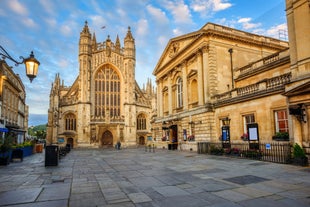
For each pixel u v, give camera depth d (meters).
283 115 16.42
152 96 66.81
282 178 9.32
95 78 58.28
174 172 11.57
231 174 10.57
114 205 6.22
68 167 14.51
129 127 56.91
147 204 6.27
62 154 23.48
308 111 13.18
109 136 56.75
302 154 12.61
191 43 28.81
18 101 48.94
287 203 6.13
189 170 12.11
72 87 60.38
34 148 30.42
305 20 13.82
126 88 58.75
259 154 16.28
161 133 37.91
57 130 53.72
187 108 29.80
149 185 8.63
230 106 22.06
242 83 25.39
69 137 54.16
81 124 53.16
